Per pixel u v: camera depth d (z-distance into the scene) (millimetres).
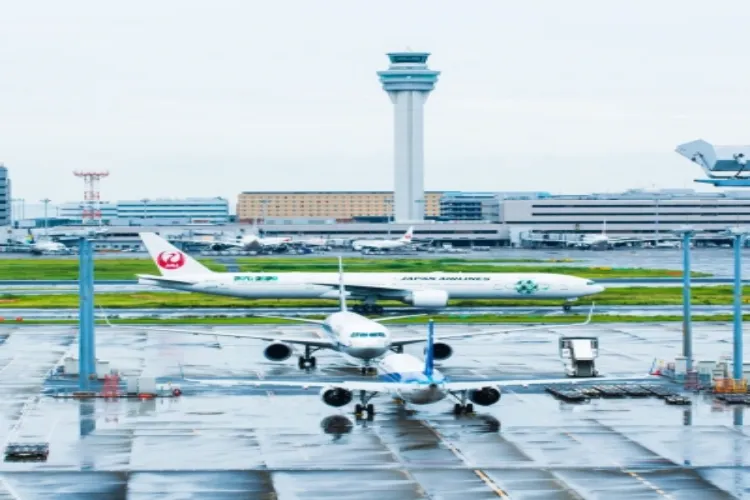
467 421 132125
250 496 101250
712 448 119312
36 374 167375
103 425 130125
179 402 144375
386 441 122000
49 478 106688
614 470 110125
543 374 168875
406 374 131500
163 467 111000
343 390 128500
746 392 150625
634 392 149875
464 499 100250
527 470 110125
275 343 170125
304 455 116000
